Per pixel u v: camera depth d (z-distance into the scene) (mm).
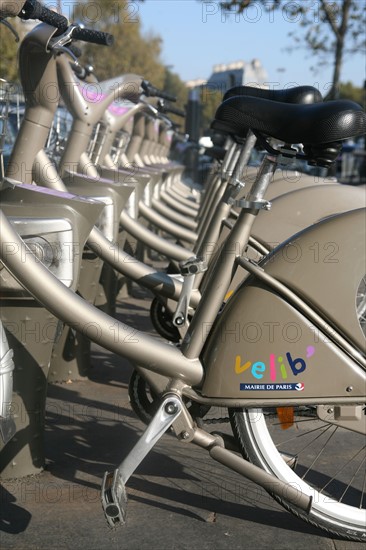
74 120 3082
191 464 2627
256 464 2100
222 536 2131
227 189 2814
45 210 2104
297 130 1895
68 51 2330
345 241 1988
